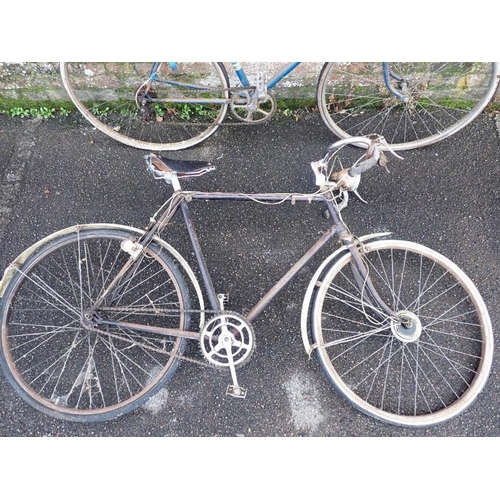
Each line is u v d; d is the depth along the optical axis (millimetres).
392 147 3277
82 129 3389
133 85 3262
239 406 2799
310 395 2809
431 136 3225
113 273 3002
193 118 3404
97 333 2826
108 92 3326
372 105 3395
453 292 2977
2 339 2484
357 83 3250
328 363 2619
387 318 2607
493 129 3352
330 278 2596
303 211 3168
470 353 2879
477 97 3314
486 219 3145
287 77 3164
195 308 2957
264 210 3176
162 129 3389
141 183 3250
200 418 2791
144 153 3311
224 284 3008
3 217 3166
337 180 2406
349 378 2836
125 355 2867
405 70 3170
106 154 3314
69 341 2895
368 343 2893
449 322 2928
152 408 2803
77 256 3035
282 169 3287
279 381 2828
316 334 2602
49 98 3379
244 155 3320
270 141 3352
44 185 3238
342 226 2438
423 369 2857
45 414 2797
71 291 2971
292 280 3000
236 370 2836
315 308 2611
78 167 3285
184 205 2475
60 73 3061
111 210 3191
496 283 3008
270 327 2912
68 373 2846
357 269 2551
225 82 2869
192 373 2840
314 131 3379
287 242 3100
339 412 2791
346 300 2951
